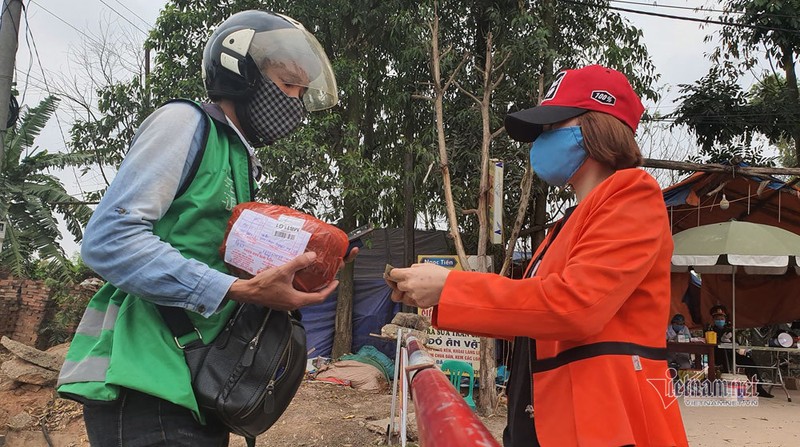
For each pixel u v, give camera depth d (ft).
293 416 21.63
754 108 38.73
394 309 34.24
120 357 4.44
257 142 5.60
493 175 25.12
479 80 32.55
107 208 4.28
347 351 32.86
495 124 30.83
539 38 29.73
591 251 3.93
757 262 25.62
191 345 4.66
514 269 34.83
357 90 33.24
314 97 5.97
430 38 29.43
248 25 5.35
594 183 4.87
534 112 4.89
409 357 5.69
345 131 32.37
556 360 4.26
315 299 4.53
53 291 40.42
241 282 4.33
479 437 2.42
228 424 4.65
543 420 4.22
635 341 4.09
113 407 4.53
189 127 4.73
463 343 27.12
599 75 4.93
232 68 5.20
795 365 37.32
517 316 3.88
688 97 39.22
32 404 24.94
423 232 34.96
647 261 3.93
